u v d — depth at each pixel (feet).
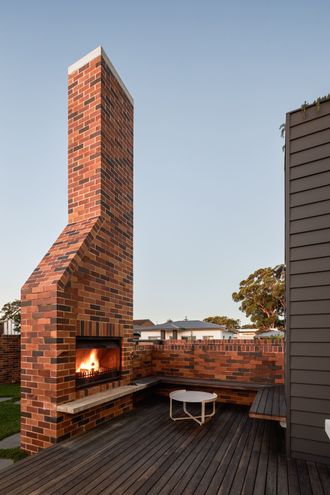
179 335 74.54
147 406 16.37
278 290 71.51
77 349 12.39
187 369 18.63
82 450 10.20
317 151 10.43
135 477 8.37
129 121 18.04
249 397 16.70
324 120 10.42
